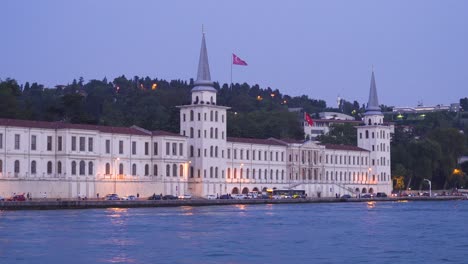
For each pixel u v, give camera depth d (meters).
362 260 106.44
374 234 141.12
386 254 112.69
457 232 146.12
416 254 112.75
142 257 106.56
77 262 101.94
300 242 126.44
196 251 113.19
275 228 151.38
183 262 102.69
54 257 105.75
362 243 125.94
